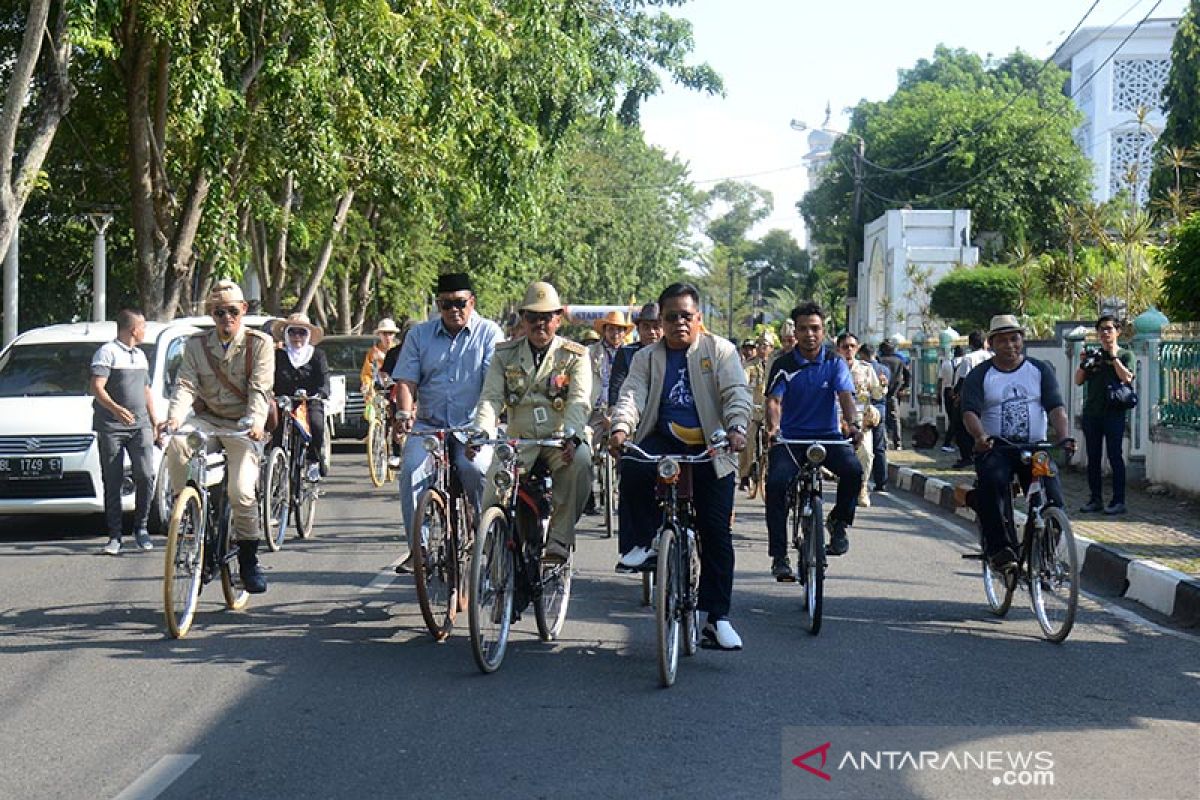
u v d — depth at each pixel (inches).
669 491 280.7
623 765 220.1
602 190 2235.5
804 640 321.4
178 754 226.7
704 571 300.8
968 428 345.1
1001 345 346.3
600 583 397.1
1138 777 218.8
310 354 496.1
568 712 252.1
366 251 1421.0
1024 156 2103.8
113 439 457.1
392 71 728.3
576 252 1907.0
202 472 327.3
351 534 506.3
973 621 350.3
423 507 303.0
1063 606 319.9
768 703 260.2
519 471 302.7
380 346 693.3
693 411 294.4
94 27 595.2
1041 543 329.1
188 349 341.1
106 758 225.1
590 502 555.2
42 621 338.6
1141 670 294.8
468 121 824.3
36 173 614.2
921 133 2202.3
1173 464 604.1
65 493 489.1
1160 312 684.1
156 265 780.6
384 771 216.7
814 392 351.6
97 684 274.2
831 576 417.7
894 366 932.6
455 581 320.5
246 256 936.3
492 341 331.9
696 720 247.3
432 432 318.0
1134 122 2453.2
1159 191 1483.8
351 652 303.3
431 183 894.4
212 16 673.0
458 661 294.7
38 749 230.7
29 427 489.1
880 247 1772.9
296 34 698.8
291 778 213.5
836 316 2578.7
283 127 753.6
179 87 670.5
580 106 1090.7
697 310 293.3
